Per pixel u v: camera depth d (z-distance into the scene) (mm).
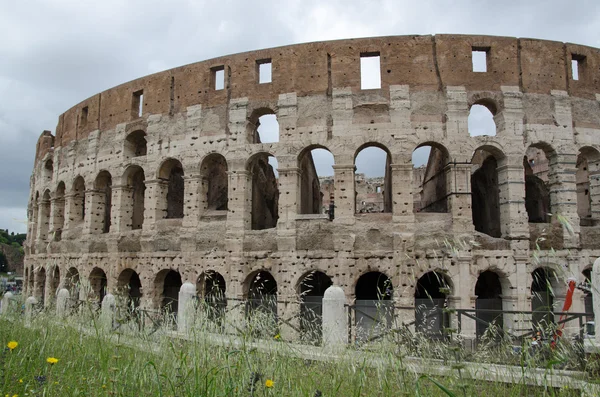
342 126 36156
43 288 55969
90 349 15477
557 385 13445
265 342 14508
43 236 57375
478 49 37188
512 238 34219
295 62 37969
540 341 14648
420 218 34844
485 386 13625
